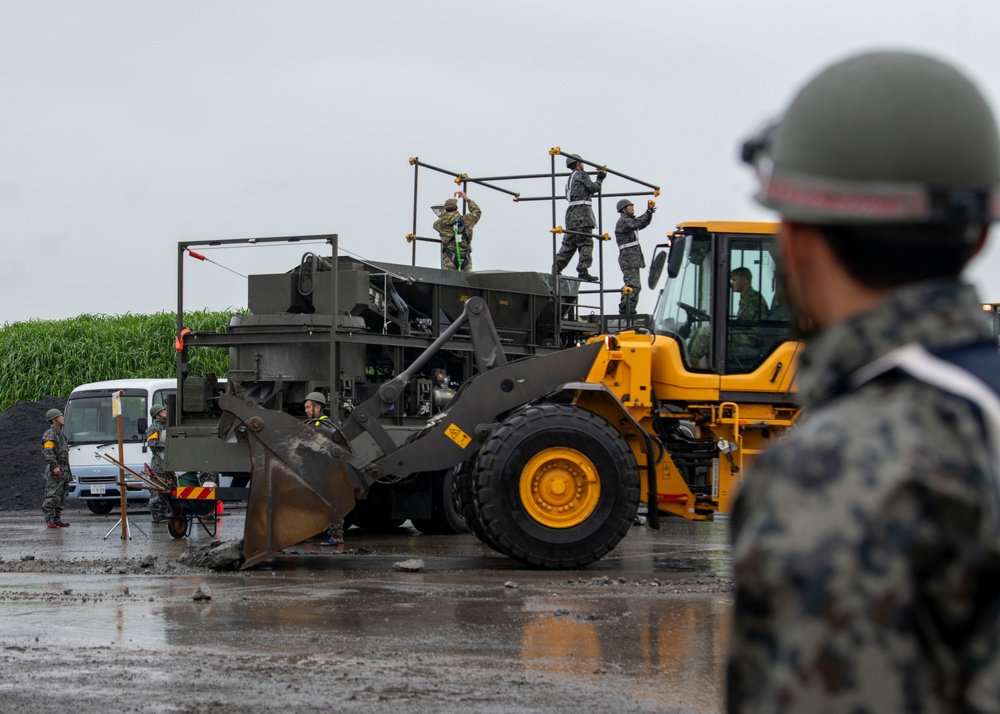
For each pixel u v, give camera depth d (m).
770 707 1.13
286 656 6.07
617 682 5.46
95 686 5.34
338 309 13.81
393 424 14.15
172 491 13.31
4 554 12.09
